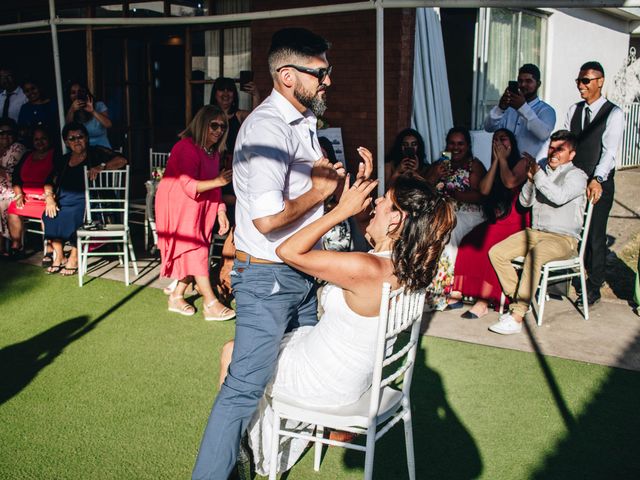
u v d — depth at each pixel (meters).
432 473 3.09
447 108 7.98
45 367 4.19
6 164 6.88
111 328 4.90
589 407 3.75
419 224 2.41
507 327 4.89
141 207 7.37
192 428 3.45
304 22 7.28
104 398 3.78
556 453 3.28
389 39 6.87
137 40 9.34
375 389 2.45
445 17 10.30
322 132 7.07
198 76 8.34
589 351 4.57
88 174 6.15
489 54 9.66
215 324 5.03
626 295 5.96
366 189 2.39
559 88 11.70
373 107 7.05
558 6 3.96
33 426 3.45
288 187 2.72
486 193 5.29
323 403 2.61
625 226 9.26
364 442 3.38
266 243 2.68
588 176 5.61
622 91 14.55
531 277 4.92
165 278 6.22
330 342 2.53
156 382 4.00
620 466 3.17
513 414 3.67
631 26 14.47
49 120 7.75
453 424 3.55
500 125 6.19
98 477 3.01
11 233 6.87
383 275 2.44
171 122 9.95
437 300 5.41
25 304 5.44
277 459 2.72
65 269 6.33
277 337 2.71
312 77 2.62
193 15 8.20
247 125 2.66
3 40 10.25
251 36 7.64
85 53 9.16
